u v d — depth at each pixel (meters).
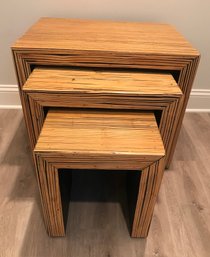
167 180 1.16
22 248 0.87
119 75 0.90
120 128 0.77
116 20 1.33
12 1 1.26
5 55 1.42
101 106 0.82
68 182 0.99
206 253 0.89
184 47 0.95
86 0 1.26
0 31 1.34
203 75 1.53
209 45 1.42
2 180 1.12
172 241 0.92
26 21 1.32
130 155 0.68
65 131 0.74
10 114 1.57
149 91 0.80
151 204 0.80
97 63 0.91
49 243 0.89
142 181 0.74
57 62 0.90
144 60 0.90
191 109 1.65
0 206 1.01
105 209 1.02
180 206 1.05
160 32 1.13
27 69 0.92
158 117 0.91
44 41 0.93
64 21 1.22
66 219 0.95
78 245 0.89
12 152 1.28
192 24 1.34
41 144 0.68
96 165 0.71
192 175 1.20
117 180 1.16
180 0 1.27
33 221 0.96
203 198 1.09
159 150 0.69
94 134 0.73
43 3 1.27
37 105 0.82
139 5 1.29
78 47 0.89
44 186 0.74
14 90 1.56
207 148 1.37
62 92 0.78
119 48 0.90
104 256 0.86
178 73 0.96
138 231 0.89
